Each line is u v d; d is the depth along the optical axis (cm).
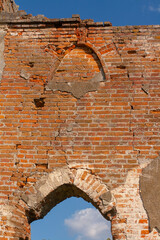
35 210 541
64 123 575
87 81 597
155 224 508
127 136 559
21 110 587
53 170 552
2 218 527
